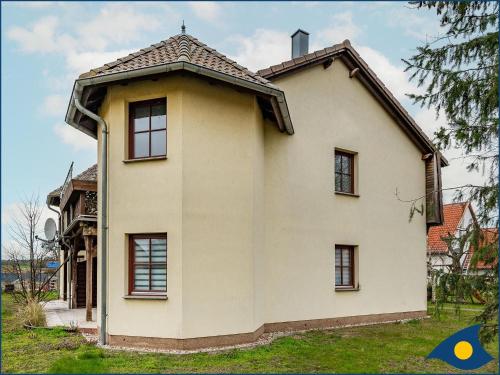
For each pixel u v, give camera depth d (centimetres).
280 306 1087
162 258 920
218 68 902
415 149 1470
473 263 760
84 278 1725
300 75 1179
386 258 1338
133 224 927
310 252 1155
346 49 1264
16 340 966
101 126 961
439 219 1447
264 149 1099
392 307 1333
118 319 917
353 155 1311
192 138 915
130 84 955
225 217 937
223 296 916
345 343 952
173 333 872
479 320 768
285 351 862
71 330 1060
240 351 859
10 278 2011
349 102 1294
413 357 829
